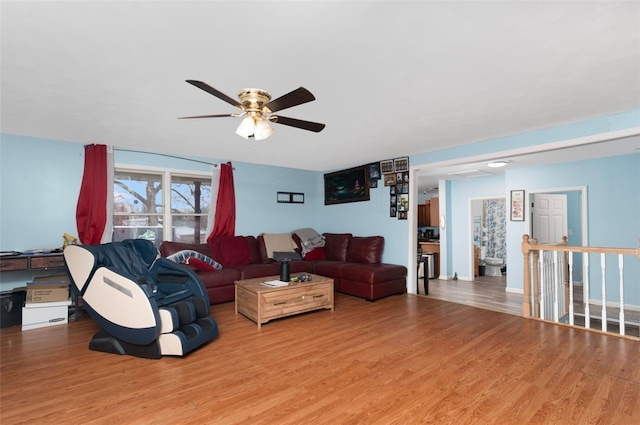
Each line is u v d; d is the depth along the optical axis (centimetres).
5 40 182
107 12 158
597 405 197
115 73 224
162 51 196
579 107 296
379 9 157
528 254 383
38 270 393
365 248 537
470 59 208
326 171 670
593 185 514
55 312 353
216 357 269
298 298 376
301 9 157
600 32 178
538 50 197
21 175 384
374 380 230
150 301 262
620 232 490
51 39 182
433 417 187
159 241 480
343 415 189
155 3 152
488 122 339
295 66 216
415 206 515
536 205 590
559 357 267
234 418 186
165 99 271
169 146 441
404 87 251
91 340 291
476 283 657
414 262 515
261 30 175
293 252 560
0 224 373
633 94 267
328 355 273
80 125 344
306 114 312
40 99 270
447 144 436
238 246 514
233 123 337
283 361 262
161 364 256
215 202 519
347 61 210
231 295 448
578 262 658
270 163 578
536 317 383
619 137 316
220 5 154
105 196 422
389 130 368
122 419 185
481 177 676
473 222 733
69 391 215
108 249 311
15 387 220
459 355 272
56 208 404
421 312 404
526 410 193
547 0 151
